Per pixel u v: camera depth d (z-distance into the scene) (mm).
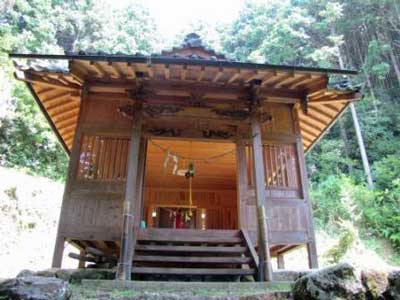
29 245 11062
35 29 19047
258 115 6820
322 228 14539
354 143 20188
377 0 21562
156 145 9047
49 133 15594
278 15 25062
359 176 17953
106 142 7016
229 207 12648
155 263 6492
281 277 6051
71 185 6602
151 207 12375
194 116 6863
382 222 13742
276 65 6098
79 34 24047
